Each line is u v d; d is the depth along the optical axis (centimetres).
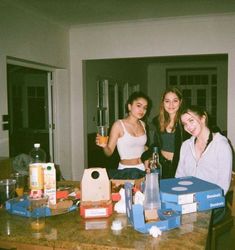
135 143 280
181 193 156
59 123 505
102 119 634
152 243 126
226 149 197
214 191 162
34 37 411
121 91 768
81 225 146
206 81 973
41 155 320
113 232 137
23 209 157
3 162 279
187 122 202
